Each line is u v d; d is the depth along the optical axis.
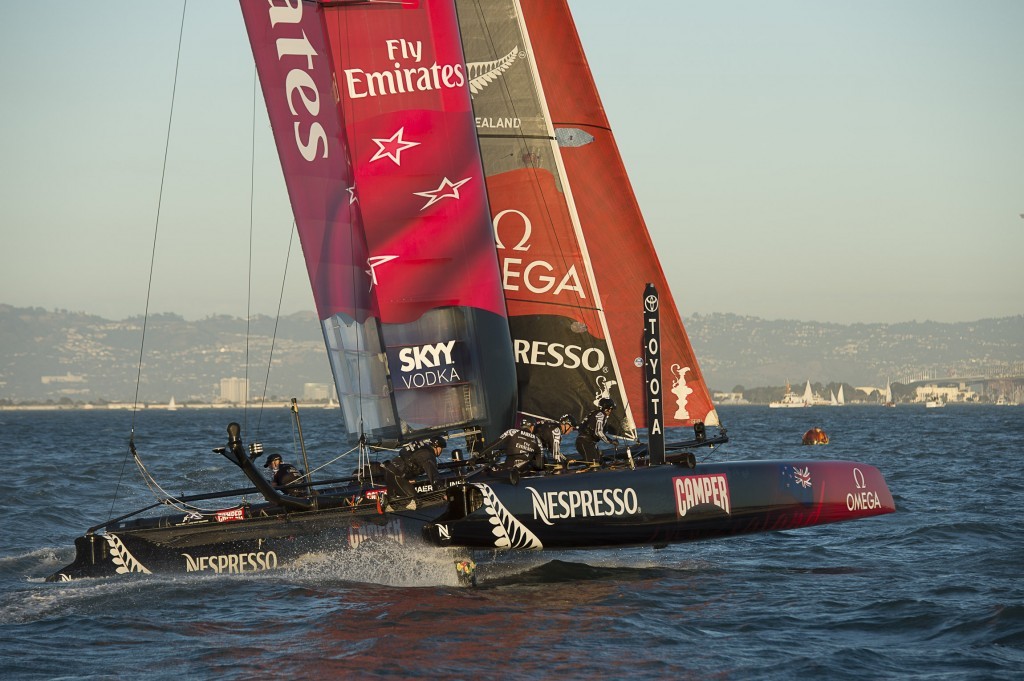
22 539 64.44
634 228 59.22
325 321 49.50
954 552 56.84
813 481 54.22
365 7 50.41
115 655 35.97
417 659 35.34
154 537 46.84
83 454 165.75
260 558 47.00
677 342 59.25
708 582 49.12
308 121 49.25
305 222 49.16
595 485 49.53
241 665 34.66
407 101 50.88
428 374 50.84
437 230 51.12
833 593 46.38
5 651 36.44
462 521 47.50
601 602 44.22
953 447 173.38
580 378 57.88
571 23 59.16
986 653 36.22
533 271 57.66
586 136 59.31
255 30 48.69
